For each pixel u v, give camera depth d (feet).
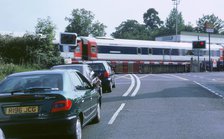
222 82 101.50
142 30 547.90
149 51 179.01
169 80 110.83
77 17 347.56
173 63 188.85
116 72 165.99
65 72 29.32
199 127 34.30
